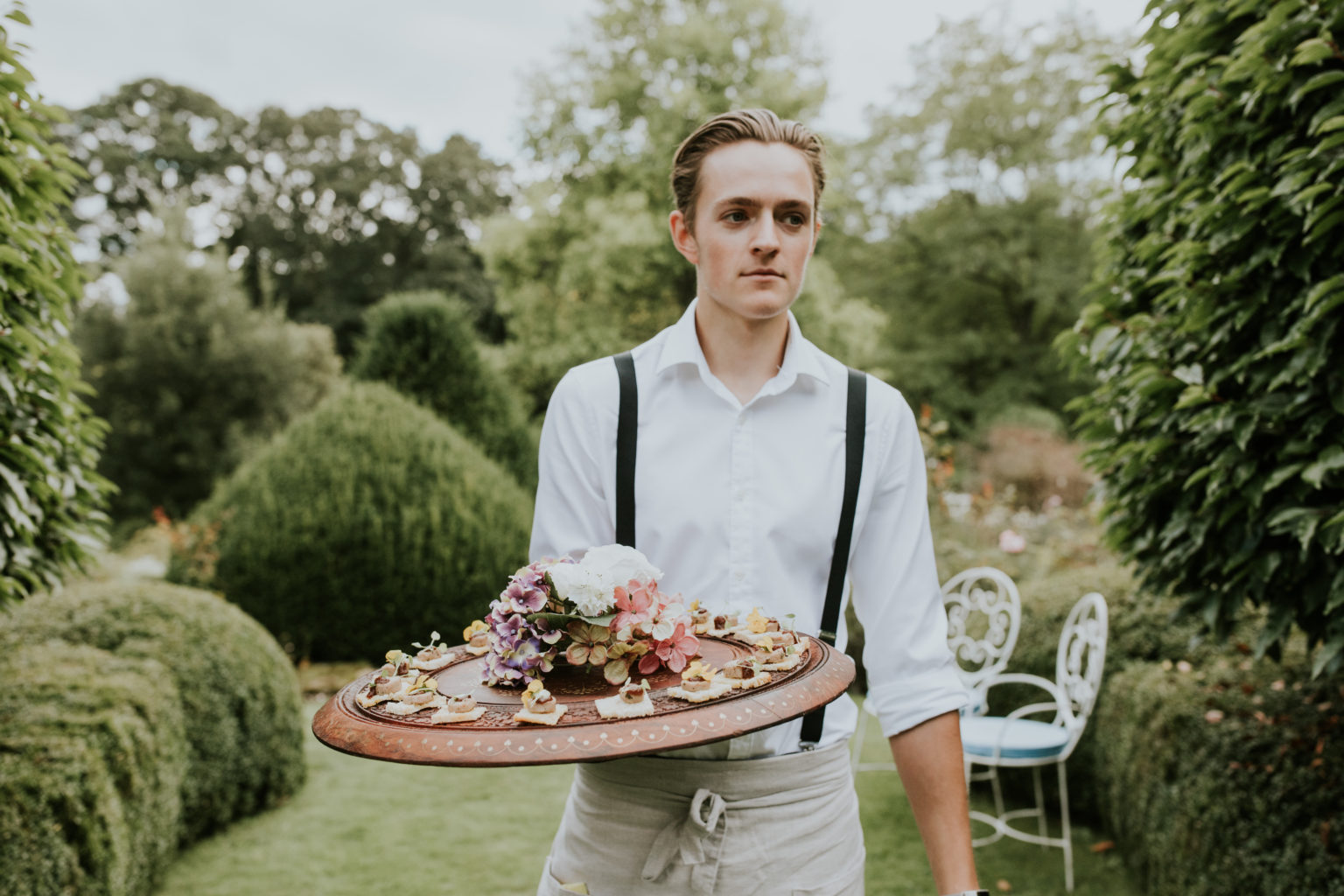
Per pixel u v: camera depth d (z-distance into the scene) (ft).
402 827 12.57
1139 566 8.36
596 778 3.62
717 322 3.84
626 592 3.07
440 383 27.61
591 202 52.26
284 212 96.27
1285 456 6.76
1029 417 56.95
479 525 21.45
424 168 97.30
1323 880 6.39
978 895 3.35
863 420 3.86
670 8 57.62
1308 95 6.63
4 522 7.44
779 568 3.76
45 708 8.95
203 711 11.65
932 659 3.73
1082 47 62.28
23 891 7.00
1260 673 9.07
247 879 10.78
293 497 21.39
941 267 67.26
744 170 3.52
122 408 50.80
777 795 3.46
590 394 3.86
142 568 24.41
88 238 90.99
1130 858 10.51
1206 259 7.33
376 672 3.28
